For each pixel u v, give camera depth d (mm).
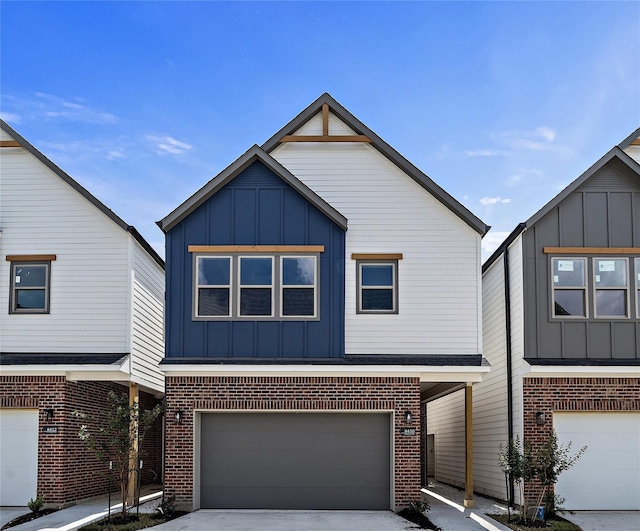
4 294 17562
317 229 16500
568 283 16469
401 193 17109
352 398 15859
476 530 13648
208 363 15828
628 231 16594
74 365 16453
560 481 15812
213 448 16016
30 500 15945
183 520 14445
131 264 17609
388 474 15922
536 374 15914
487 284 19578
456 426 21625
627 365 15750
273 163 16438
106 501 17672
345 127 17609
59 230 17734
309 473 15938
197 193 16312
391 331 16453
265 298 16281
